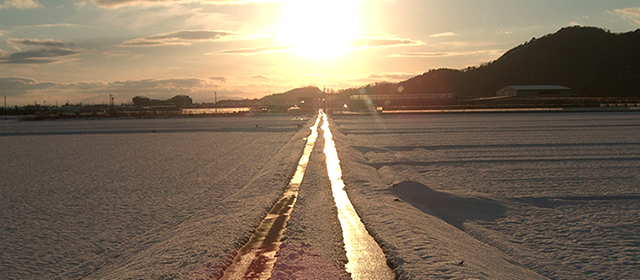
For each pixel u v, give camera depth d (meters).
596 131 42.12
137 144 38.50
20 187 19.33
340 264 8.88
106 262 9.92
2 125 81.44
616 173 20.58
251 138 42.38
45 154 32.38
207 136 45.59
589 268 9.40
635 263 9.66
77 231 12.34
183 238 10.55
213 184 19.31
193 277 7.91
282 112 118.12
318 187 17.53
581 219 13.20
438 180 19.77
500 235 11.99
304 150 30.75
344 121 68.25
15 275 9.23
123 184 19.59
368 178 19.58
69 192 18.00
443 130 46.94
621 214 13.65
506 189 17.56
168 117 100.94
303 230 11.10
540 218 13.45
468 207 15.06
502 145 32.34
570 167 22.42
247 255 9.50
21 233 12.20
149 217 13.76
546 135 39.12
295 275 8.02
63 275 9.20
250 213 12.80
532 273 9.03
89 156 30.50
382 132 46.12
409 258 8.80
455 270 7.99
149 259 9.12
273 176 19.30
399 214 12.65
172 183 19.67
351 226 11.88
